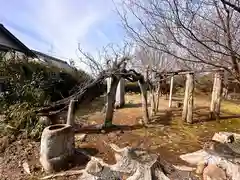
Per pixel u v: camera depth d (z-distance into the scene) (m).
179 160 4.39
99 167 3.70
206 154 4.10
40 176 3.77
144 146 5.18
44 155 3.95
